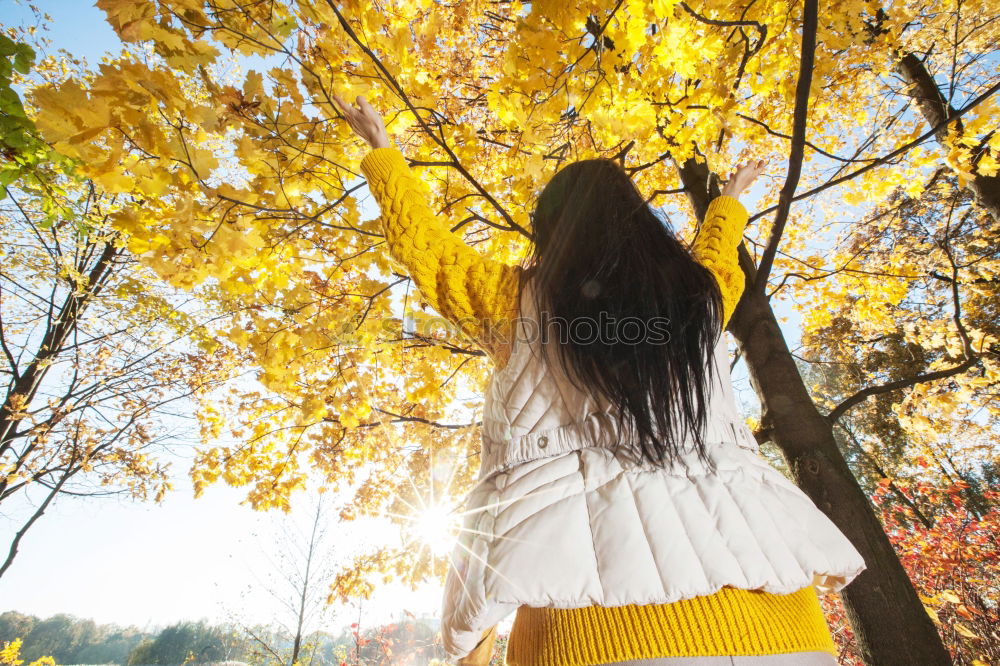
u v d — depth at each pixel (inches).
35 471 288.0
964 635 200.8
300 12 57.3
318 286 101.9
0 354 313.0
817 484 86.6
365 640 438.3
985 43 185.6
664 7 62.5
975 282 304.2
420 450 183.5
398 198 36.3
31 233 276.5
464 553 25.5
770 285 189.5
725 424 29.5
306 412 110.0
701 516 23.9
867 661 73.0
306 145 66.4
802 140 79.4
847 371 459.8
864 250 238.8
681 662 20.8
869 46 124.3
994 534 244.4
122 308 292.0
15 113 96.6
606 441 26.7
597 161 35.4
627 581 21.7
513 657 25.5
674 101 81.7
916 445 347.9
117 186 59.9
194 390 159.6
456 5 106.1
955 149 132.7
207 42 54.6
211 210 65.2
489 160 127.1
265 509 145.8
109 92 52.4
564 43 66.4
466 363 161.8
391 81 63.5
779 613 22.7
